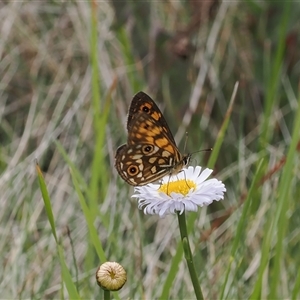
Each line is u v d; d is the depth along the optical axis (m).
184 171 0.86
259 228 0.99
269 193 1.00
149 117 0.86
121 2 1.04
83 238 1.00
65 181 1.03
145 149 0.86
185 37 1.04
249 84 1.12
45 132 1.07
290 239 0.98
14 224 1.01
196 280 0.83
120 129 1.06
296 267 0.97
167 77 1.05
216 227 0.97
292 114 1.06
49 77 1.18
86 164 1.04
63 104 1.07
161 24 1.13
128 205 0.99
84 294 0.94
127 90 1.10
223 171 1.04
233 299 0.93
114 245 0.94
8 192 1.02
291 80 1.08
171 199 0.84
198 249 0.96
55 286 0.95
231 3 1.13
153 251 0.99
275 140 1.07
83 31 1.16
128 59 1.07
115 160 0.86
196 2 1.10
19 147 1.04
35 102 1.12
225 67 1.15
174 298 0.95
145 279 0.96
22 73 1.18
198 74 1.11
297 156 1.01
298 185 1.01
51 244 0.99
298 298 0.94
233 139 1.07
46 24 1.21
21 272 0.97
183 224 0.84
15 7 1.18
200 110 1.09
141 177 0.87
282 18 1.01
